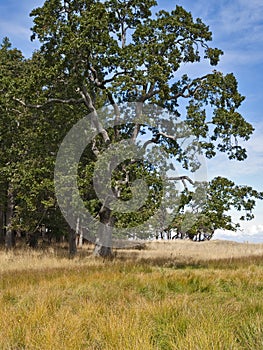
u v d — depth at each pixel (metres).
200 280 10.31
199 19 20.58
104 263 15.67
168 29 20.27
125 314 6.55
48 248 25.55
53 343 5.28
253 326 5.63
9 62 26.14
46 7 18.95
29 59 26.77
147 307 6.84
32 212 22.66
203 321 5.75
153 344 5.43
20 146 22.09
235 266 15.33
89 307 7.11
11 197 25.30
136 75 18.25
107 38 17.95
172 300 7.45
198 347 4.88
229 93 20.06
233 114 19.12
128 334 5.44
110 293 8.64
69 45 17.39
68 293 8.81
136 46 18.95
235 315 6.48
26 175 19.48
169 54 20.02
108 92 18.33
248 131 19.16
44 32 18.50
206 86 19.97
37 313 6.62
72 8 19.22
